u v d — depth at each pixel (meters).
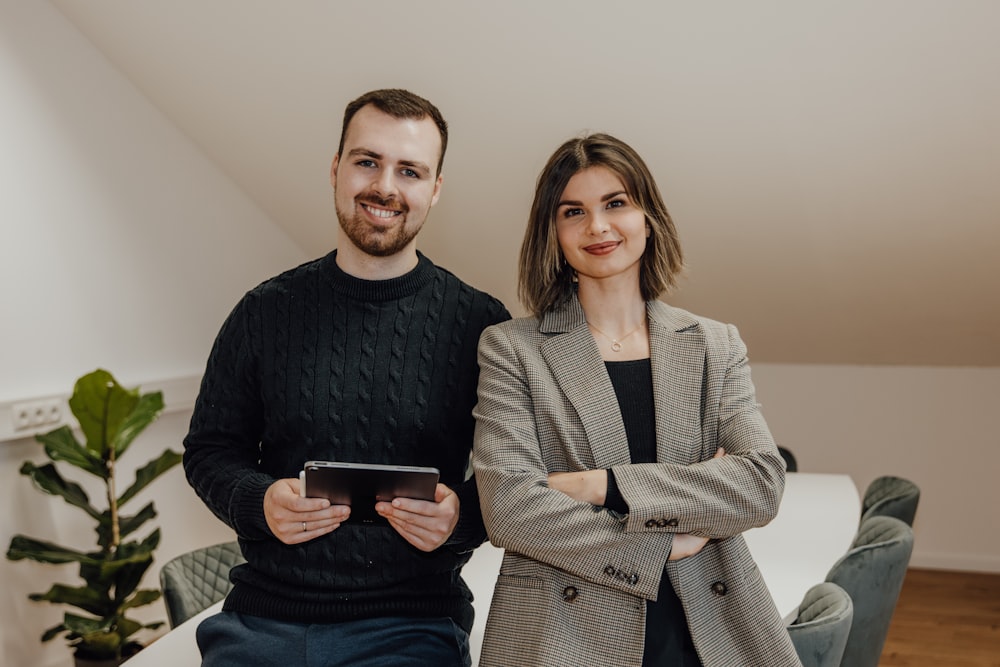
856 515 3.13
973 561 4.88
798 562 2.64
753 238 4.12
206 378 2.01
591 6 3.17
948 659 3.83
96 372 3.33
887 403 4.95
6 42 3.55
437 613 1.87
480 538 1.84
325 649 1.77
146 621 4.19
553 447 1.72
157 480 4.22
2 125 3.54
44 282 3.68
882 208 3.79
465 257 4.67
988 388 4.78
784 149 3.60
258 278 4.73
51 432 3.43
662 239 1.80
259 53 3.71
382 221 1.85
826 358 4.98
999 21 2.92
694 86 3.40
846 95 3.30
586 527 1.59
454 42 3.44
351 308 1.92
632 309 1.80
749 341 4.95
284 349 1.93
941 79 3.16
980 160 3.46
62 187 3.75
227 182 4.53
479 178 4.10
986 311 4.32
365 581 1.83
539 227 1.79
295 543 1.77
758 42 3.17
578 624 1.62
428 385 1.91
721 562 1.66
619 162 1.73
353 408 1.89
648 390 1.74
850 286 4.32
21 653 3.63
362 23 3.46
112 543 3.54
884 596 2.37
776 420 5.14
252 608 1.87
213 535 4.52
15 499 3.59
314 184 4.40
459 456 1.94
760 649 1.62
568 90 3.53
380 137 1.84
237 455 1.95
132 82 4.05
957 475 4.88
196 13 3.61
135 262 4.07
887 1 2.93
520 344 1.78
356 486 1.67
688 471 1.62
